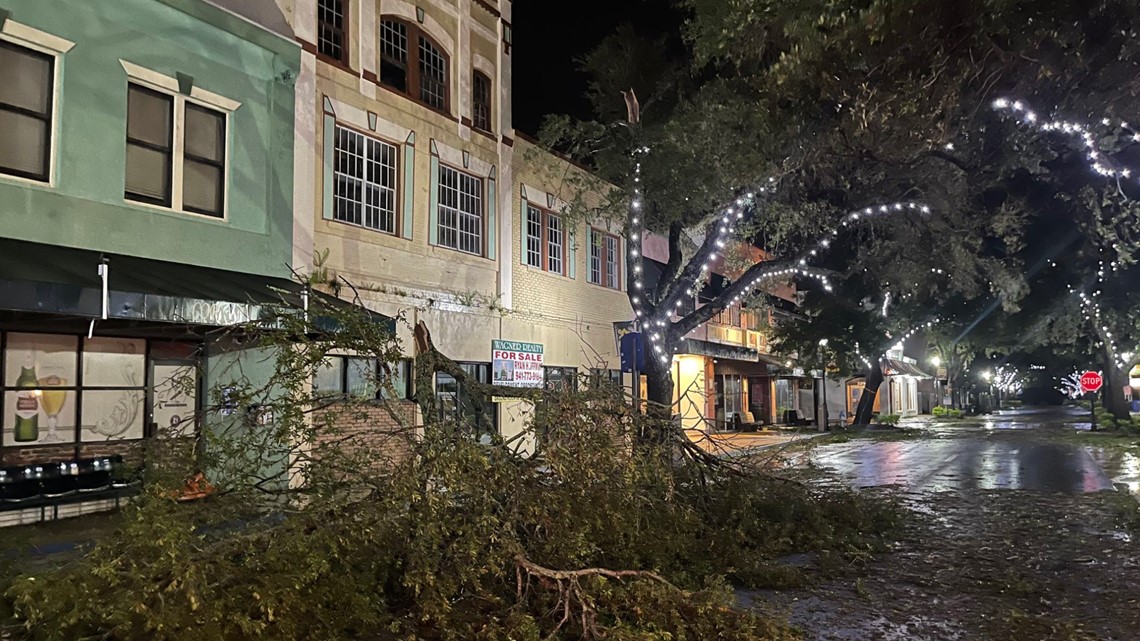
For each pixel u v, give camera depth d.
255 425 6.62
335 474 6.25
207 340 11.68
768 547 8.31
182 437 6.26
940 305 28.89
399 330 14.74
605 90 18.56
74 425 10.81
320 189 13.53
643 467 7.17
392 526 5.75
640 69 18.05
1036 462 20.50
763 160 13.99
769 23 8.70
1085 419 51.62
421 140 15.74
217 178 12.07
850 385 50.22
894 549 9.19
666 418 8.71
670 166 15.85
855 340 31.72
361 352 6.98
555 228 20.41
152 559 4.72
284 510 5.89
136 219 10.90
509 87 18.61
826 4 7.86
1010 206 17.09
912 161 14.93
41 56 10.13
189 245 11.47
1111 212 13.31
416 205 15.52
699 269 16.95
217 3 12.24
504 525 5.86
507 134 18.33
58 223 10.08
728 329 32.56
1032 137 11.72
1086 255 19.92
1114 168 10.80
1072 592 7.44
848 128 10.52
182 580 4.34
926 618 6.61
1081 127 9.37
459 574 5.67
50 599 4.30
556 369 20.06
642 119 17.84
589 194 21.39
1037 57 8.69
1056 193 15.55
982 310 28.05
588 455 6.56
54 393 10.62
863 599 7.15
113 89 10.76
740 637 5.55
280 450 6.32
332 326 10.89
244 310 10.09
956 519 11.26
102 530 9.41
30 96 10.00
